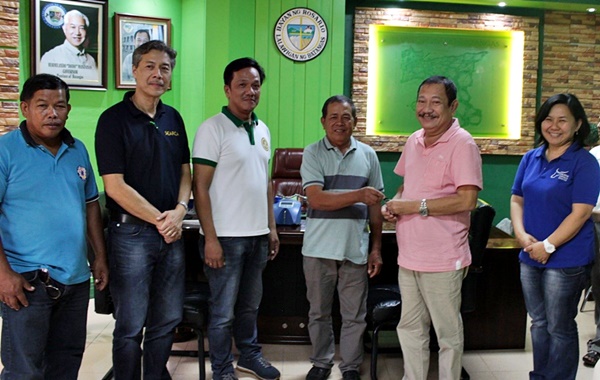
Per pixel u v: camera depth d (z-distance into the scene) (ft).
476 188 7.32
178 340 10.86
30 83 6.52
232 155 8.29
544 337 8.16
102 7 13.82
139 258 7.46
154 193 7.53
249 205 8.44
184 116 15.67
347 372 9.10
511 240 10.98
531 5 16.96
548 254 7.67
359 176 8.71
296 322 10.92
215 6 15.19
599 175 7.56
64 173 6.79
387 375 9.74
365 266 8.86
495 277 10.64
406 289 8.02
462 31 17.24
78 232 6.88
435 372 9.91
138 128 7.41
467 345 10.78
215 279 8.50
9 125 12.46
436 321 7.79
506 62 17.52
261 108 16.19
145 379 8.23
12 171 6.47
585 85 17.76
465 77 17.46
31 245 6.55
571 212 7.64
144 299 7.59
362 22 16.75
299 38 16.01
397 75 17.20
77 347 7.22
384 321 8.95
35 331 6.63
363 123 17.12
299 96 16.26
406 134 17.37
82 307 7.14
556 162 7.81
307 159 8.71
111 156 7.25
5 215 6.53
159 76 7.41
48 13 13.14
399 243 8.02
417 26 16.96
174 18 15.16
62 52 13.43
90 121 14.05
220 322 8.63
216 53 15.33
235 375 9.04
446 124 7.55
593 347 10.25
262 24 15.81
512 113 17.72
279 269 10.79
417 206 7.52
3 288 6.27
